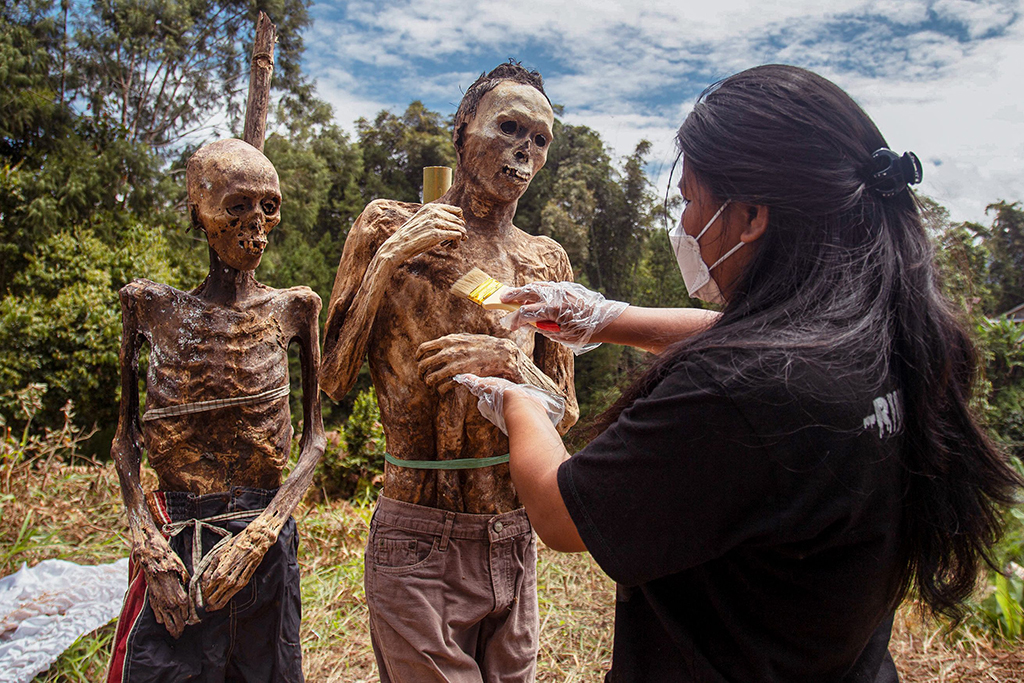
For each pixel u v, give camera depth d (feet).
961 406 3.36
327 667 10.32
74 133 46.80
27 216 38.42
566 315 5.20
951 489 3.29
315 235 75.46
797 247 3.27
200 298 7.69
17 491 14.38
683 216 3.79
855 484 2.98
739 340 3.11
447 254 6.76
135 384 7.63
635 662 3.75
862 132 3.36
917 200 3.59
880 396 3.11
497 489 6.75
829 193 3.20
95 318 31.99
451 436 6.51
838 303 3.14
